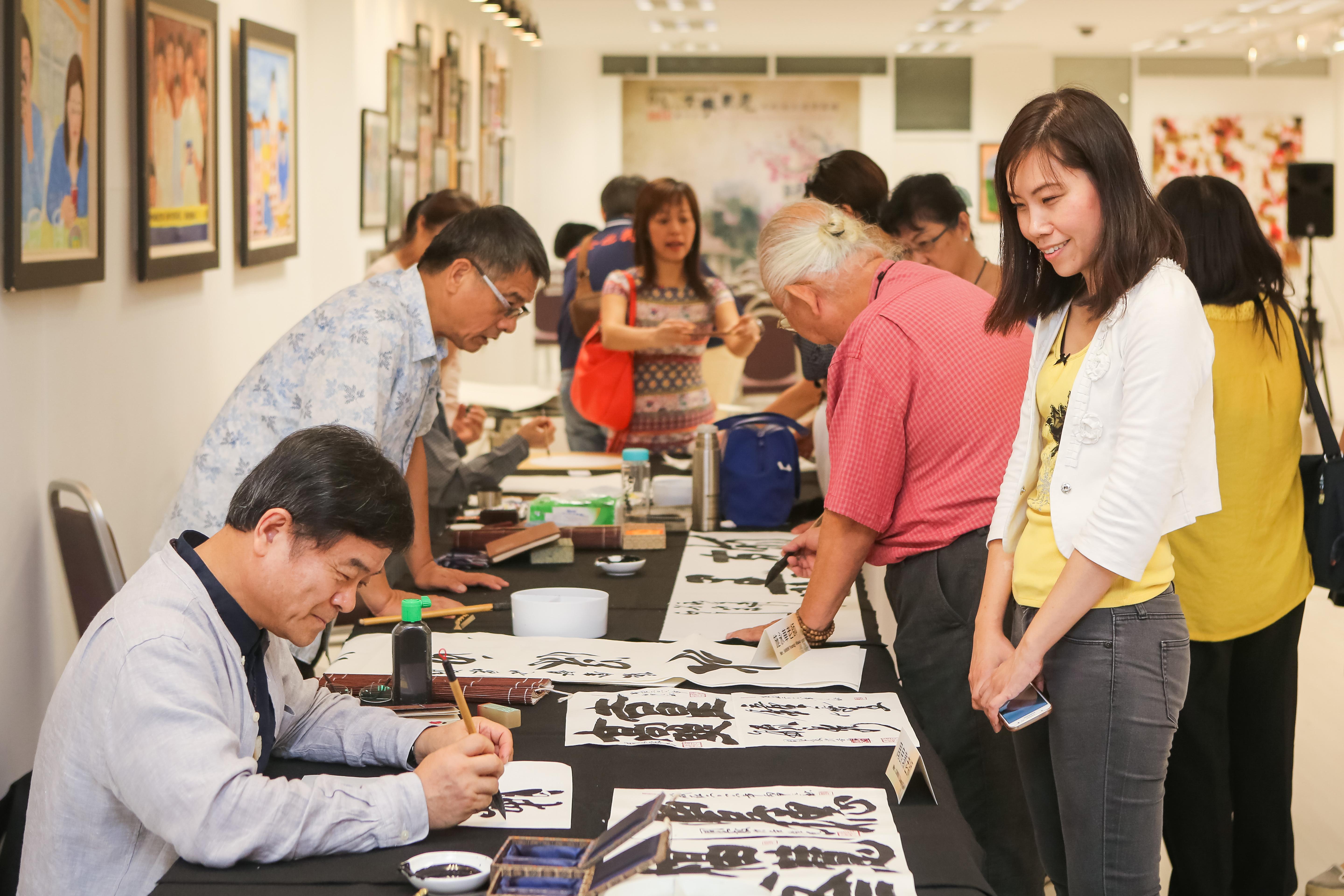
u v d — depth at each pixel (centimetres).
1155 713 163
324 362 232
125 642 139
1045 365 172
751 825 145
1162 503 153
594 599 227
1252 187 1570
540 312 1134
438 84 894
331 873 135
